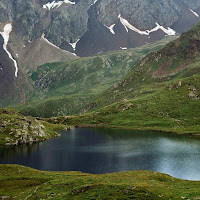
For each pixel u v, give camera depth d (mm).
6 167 89062
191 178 85188
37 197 54375
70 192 53750
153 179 70500
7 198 59844
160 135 179625
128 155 121750
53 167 105188
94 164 107438
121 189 52125
